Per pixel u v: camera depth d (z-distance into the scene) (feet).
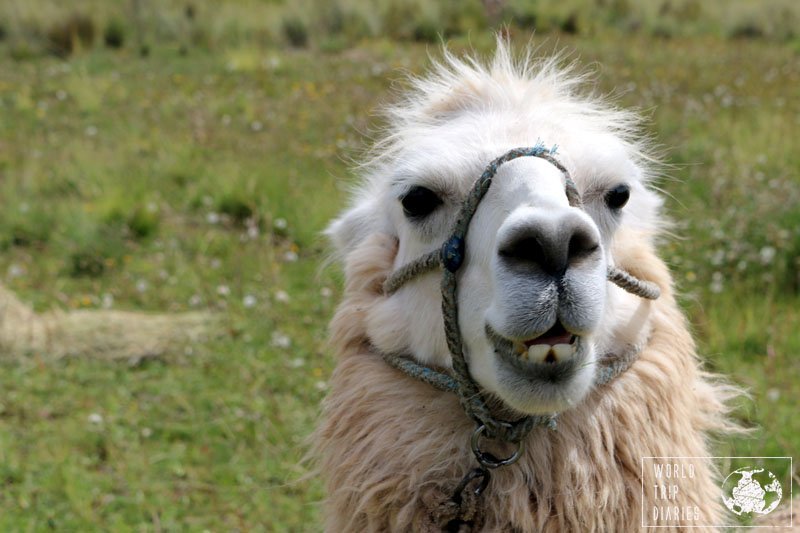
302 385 23.17
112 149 44.37
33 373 24.17
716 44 77.05
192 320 26.71
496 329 8.76
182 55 75.05
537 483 10.01
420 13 79.20
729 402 19.22
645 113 42.37
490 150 10.14
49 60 72.90
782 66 61.77
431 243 10.35
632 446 10.18
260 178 36.91
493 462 9.68
